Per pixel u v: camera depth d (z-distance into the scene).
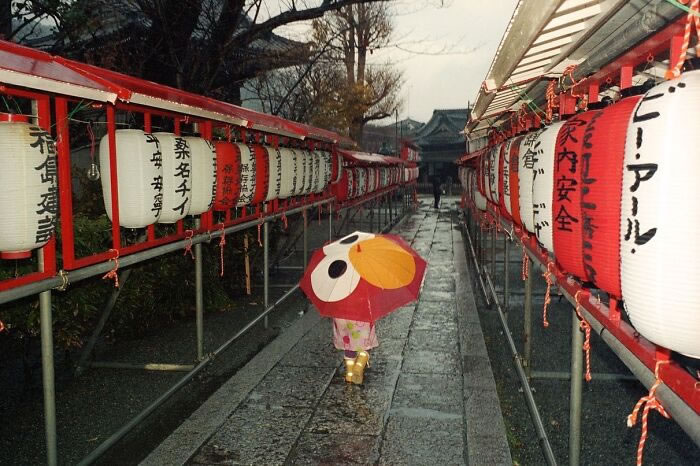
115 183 4.52
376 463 4.40
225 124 6.72
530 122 6.60
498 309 8.00
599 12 3.01
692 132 1.82
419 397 5.63
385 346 7.25
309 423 5.08
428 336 7.66
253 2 10.25
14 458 4.66
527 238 5.64
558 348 7.66
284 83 17.45
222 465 4.39
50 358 3.70
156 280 7.86
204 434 4.86
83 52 9.21
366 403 5.49
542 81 5.07
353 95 21.98
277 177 7.87
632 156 2.03
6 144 3.25
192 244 5.80
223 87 12.62
